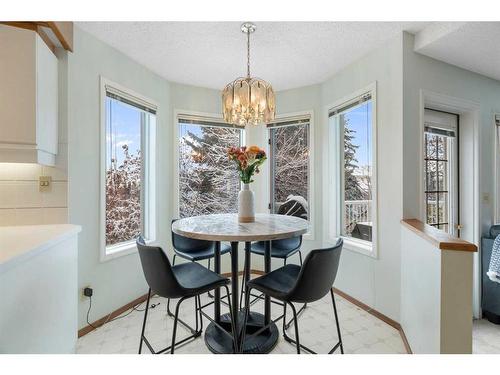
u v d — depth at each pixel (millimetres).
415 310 1614
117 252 2277
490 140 2482
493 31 1765
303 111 3088
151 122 2762
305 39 2102
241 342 1647
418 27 1932
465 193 2463
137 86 2520
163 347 1790
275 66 2580
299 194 3217
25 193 1774
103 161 2156
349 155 2748
